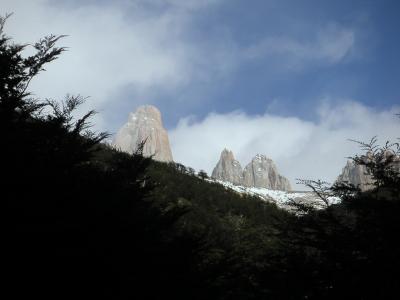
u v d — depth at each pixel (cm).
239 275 1016
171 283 888
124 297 787
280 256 1004
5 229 675
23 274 671
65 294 707
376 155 999
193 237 1060
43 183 743
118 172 979
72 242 736
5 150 723
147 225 1005
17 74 828
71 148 871
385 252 890
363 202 947
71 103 895
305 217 1018
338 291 896
